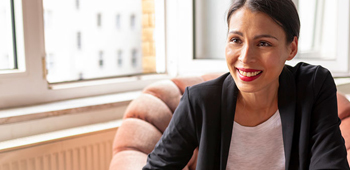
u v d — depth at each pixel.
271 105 1.00
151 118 1.47
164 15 2.42
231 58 0.90
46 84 1.89
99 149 1.73
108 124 1.83
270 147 1.02
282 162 1.02
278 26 0.86
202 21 2.38
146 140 1.41
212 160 1.00
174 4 2.39
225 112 0.98
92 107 1.83
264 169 1.04
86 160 1.69
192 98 1.01
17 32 1.79
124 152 1.37
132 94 2.16
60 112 1.73
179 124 1.02
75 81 2.04
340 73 2.12
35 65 1.84
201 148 1.00
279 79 0.98
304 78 1.00
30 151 1.52
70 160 1.64
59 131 1.70
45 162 1.57
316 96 0.98
